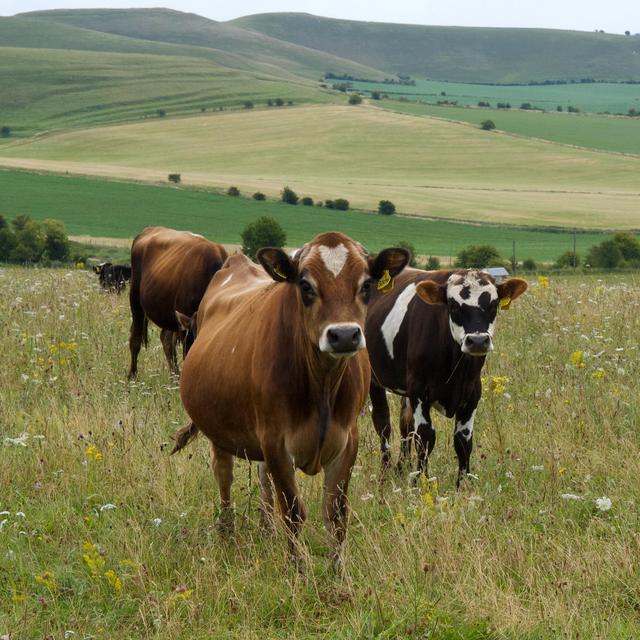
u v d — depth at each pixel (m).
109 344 16.75
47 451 10.37
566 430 11.00
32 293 21.16
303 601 7.23
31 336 15.93
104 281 26.22
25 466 10.08
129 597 7.30
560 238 90.19
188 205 108.38
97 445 10.46
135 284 16.47
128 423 11.30
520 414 11.83
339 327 6.79
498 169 151.25
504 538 8.11
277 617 7.14
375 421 11.60
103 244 82.31
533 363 14.33
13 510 9.10
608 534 8.34
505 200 116.50
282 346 7.48
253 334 7.91
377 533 8.07
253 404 7.74
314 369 7.29
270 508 8.66
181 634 6.82
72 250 74.25
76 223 95.50
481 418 11.88
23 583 7.61
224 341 8.39
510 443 10.81
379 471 10.57
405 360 10.75
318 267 7.04
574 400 12.00
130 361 16.36
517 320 17.83
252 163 160.62
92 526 8.63
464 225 98.12
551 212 106.56
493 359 14.78
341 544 7.78
